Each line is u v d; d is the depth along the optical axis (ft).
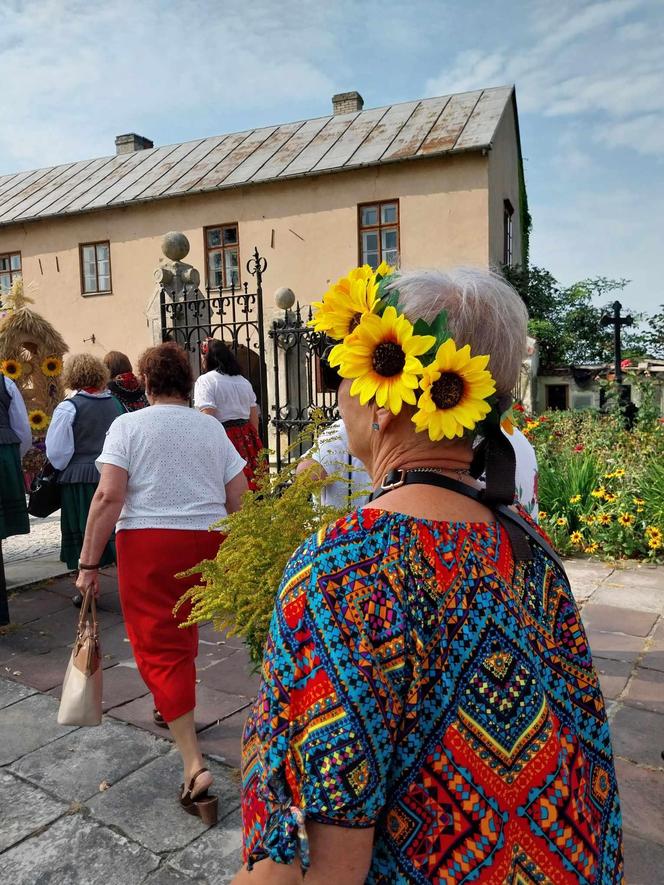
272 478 5.61
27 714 10.51
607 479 20.97
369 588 2.61
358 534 2.74
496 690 2.63
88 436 14.74
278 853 2.47
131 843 7.56
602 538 18.97
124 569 8.25
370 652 2.52
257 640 4.96
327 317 3.23
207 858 7.32
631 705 10.58
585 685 2.99
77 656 7.83
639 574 17.37
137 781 8.71
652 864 7.22
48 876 7.09
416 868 2.53
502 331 3.03
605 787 2.97
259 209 52.90
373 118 56.03
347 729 2.44
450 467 3.06
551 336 61.46
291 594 2.68
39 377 21.02
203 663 12.26
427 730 2.56
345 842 2.45
